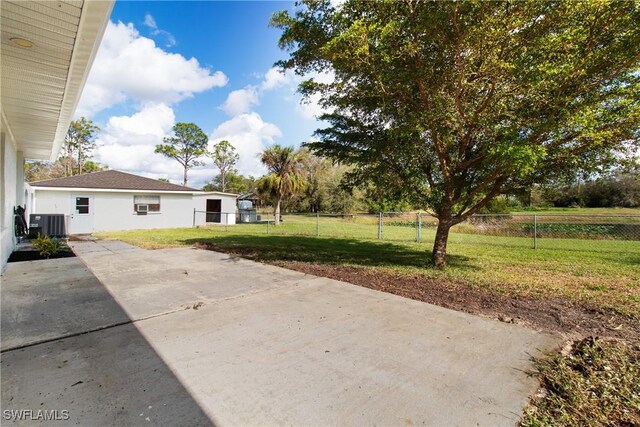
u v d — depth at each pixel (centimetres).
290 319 325
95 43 313
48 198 1269
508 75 415
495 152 414
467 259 711
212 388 198
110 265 601
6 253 600
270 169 1950
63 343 261
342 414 175
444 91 463
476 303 388
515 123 426
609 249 876
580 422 174
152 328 296
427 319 330
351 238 1177
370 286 466
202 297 399
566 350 264
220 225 1819
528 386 207
